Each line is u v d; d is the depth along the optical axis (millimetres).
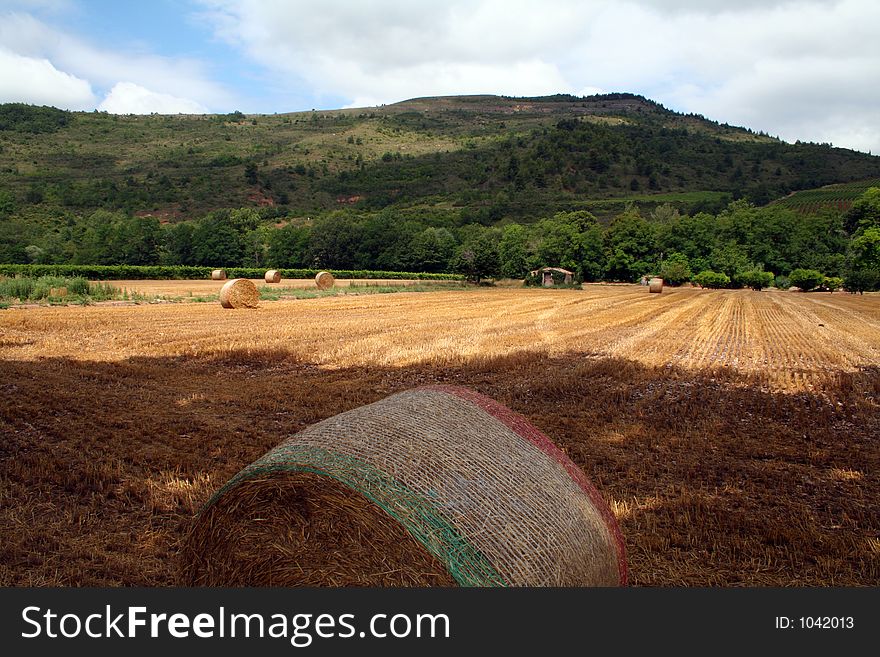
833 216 104750
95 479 6801
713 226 103938
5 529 5586
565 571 3846
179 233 93750
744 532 5887
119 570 4926
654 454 8383
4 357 14359
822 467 7949
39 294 31297
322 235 98375
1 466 7172
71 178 168625
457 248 95625
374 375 13547
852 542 5668
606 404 11266
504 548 3699
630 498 6719
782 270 94688
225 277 66000
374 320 25312
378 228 100000
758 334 22891
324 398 11094
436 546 3654
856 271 68625
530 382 13047
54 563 5012
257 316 26469
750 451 8547
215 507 4516
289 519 4227
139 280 64312
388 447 4066
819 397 12109
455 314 29250
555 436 9148
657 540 5602
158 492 6480
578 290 66500
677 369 14977
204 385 12094
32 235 94938
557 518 3996
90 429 8812
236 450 7973
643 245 96188
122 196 146375
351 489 3955
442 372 14016
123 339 17719
